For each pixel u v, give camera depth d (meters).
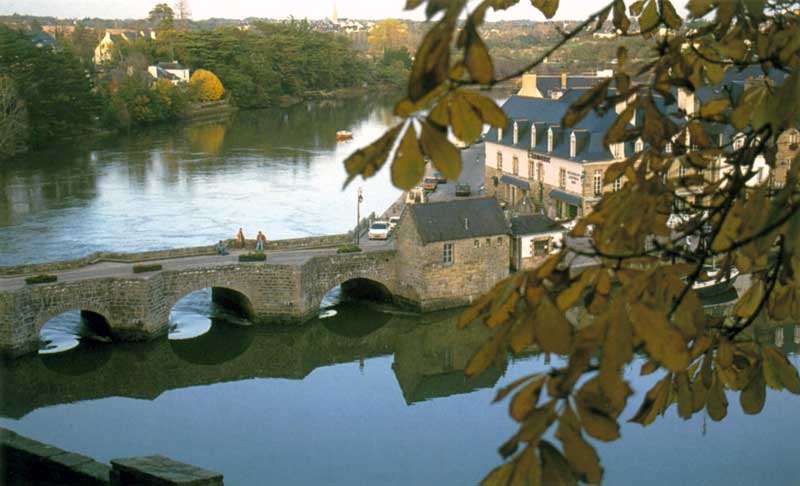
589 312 4.90
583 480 3.91
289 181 103.56
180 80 175.88
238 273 60.41
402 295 64.12
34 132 123.69
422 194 86.38
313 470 40.16
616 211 5.29
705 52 6.56
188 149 127.50
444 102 4.09
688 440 39.22
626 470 36.94
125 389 52.28
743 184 5.52
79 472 30.73
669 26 7.36
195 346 58.12
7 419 47.47
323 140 137.38
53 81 129.75
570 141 76.19
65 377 53.19
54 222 83.75
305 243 67.69
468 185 91.12
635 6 7.40
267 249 66.62
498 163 87.38
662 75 6.39
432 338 60.09
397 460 41.00
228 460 41.56
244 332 60.34
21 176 105.75
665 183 6.41
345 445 43.00
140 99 151.75
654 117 6.40
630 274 5.02
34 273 59.81
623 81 6.25
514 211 77.00
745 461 37.59
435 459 40.97
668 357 4.01
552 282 4.86
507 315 4.73
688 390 6.21
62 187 99.69
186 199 93.88
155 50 192.25
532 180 81.94
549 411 4.04
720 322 6.55
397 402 48.81
